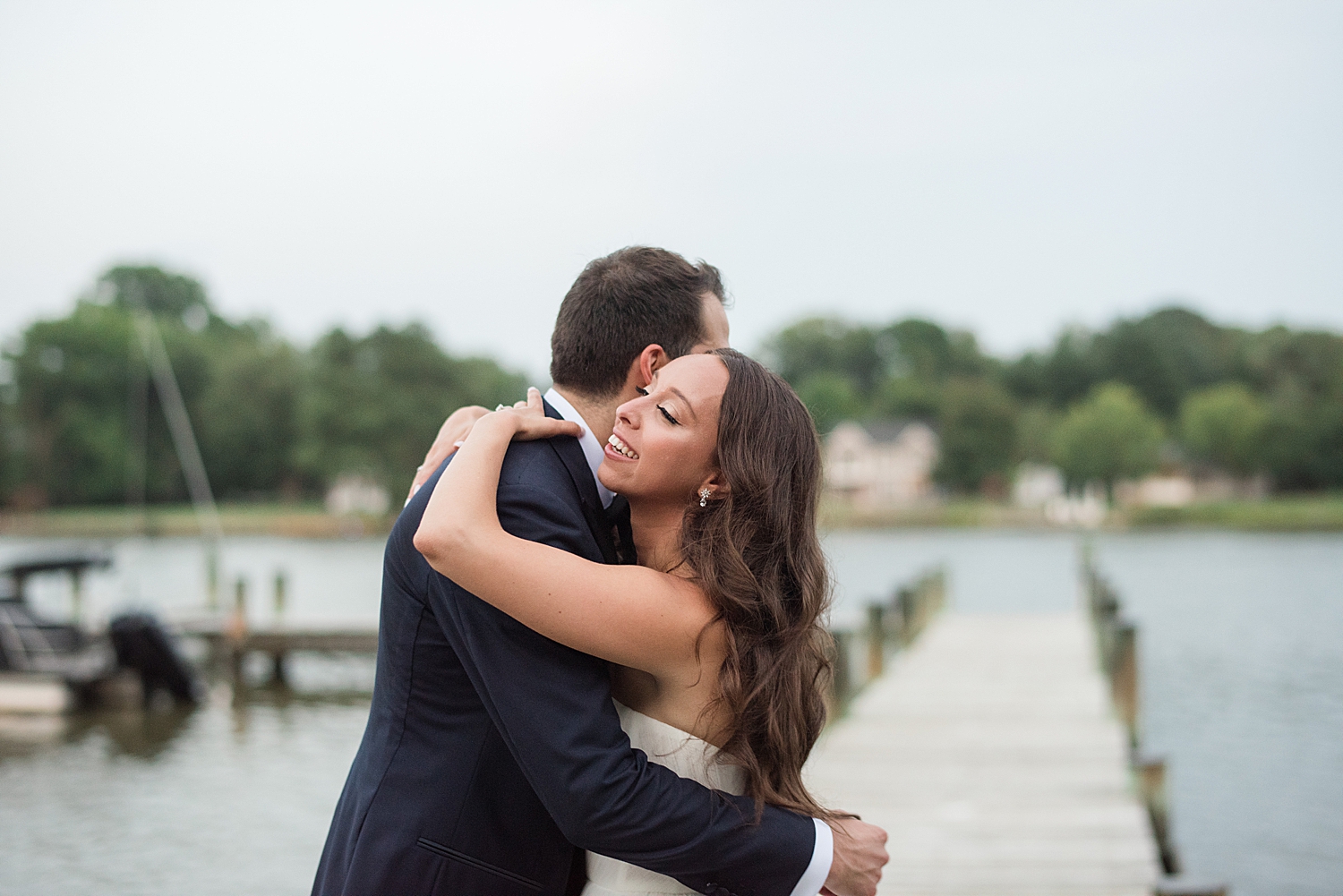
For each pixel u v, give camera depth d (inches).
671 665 66.7
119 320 2682.1
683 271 76.7
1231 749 434.0
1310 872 295.3
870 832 70.7
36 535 2269.9
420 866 65.2
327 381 2404.0
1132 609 949.8
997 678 427.5
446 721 66.3
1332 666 634.2
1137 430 2888.8
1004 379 3715.6
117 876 289.1
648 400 70.4
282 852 309.7
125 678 515.2
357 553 1856.5
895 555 1841.8
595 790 61.9
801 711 68.9
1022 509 2770.7
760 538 69.1
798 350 4210.1
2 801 363.6
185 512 2645.2
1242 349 3592.5
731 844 64.6
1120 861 205.3
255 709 530.3
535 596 62.2
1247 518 2480.3
